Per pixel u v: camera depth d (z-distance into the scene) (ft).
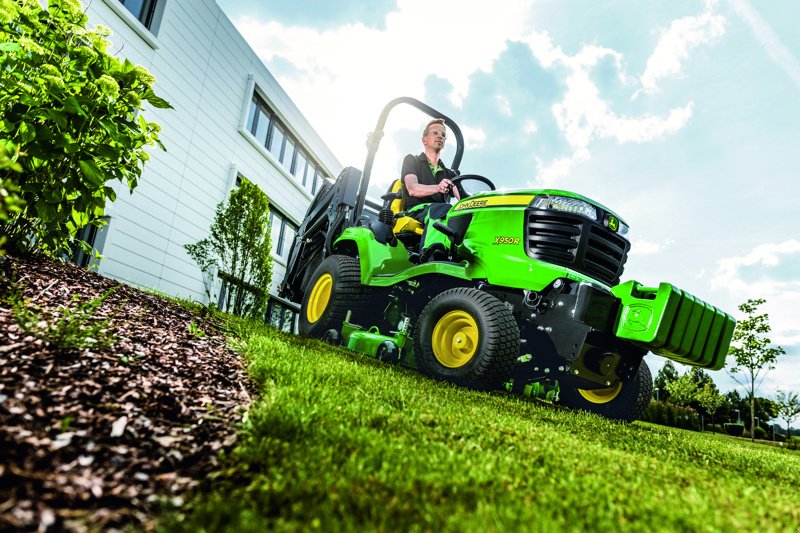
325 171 48.60
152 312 11.03
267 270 19.60
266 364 8.33
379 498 3.97
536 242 13.78
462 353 14.17
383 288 18.40
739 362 64.23
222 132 32.37
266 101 37.76
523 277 13.64
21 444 4.12
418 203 18.99
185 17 28.22
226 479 4.31
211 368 7.86
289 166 42.60
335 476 4.30
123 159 11.53
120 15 23.62
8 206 4.67
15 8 9.89
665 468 6.55
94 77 10.25
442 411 7.97
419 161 19.54
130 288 13.32
